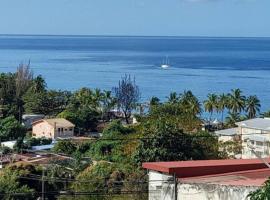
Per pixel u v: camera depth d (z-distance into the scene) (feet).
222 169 108.17
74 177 226.58
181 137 211.61
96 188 178.70
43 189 188.03
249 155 256.93
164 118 280.72
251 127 384.88
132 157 215.72
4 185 192.65
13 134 476.54
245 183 100.12
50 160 316.81
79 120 556.51
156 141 209.15
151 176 110.93
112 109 625.82
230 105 586.45
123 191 165.37
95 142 382.63
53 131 517.55
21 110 614.75
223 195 98.73
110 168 216.13
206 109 597.11
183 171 105.91
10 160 328.49
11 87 633.61
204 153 219.41
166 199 106.32
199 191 101.71
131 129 435.53
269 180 82.94
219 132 406.62
